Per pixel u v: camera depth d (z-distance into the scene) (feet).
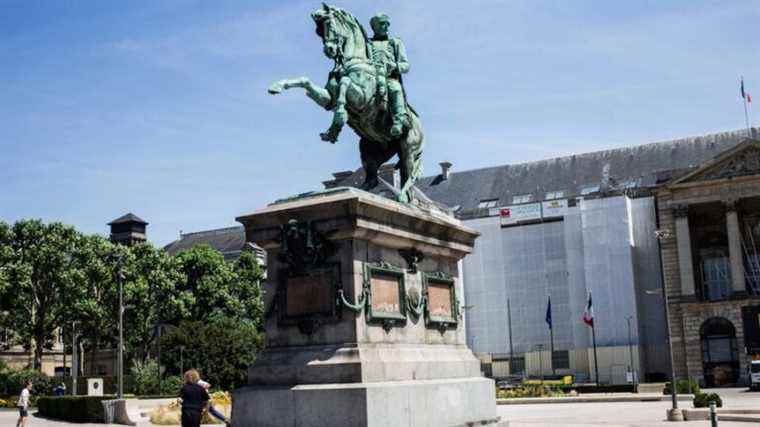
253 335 213.66
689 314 248.52
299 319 40.50
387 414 37.83
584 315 245.65
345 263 40.19
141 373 199.52
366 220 40.52
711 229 263.90
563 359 264.93
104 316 222.69
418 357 43.16
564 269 269.64
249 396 39.45
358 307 39.42
